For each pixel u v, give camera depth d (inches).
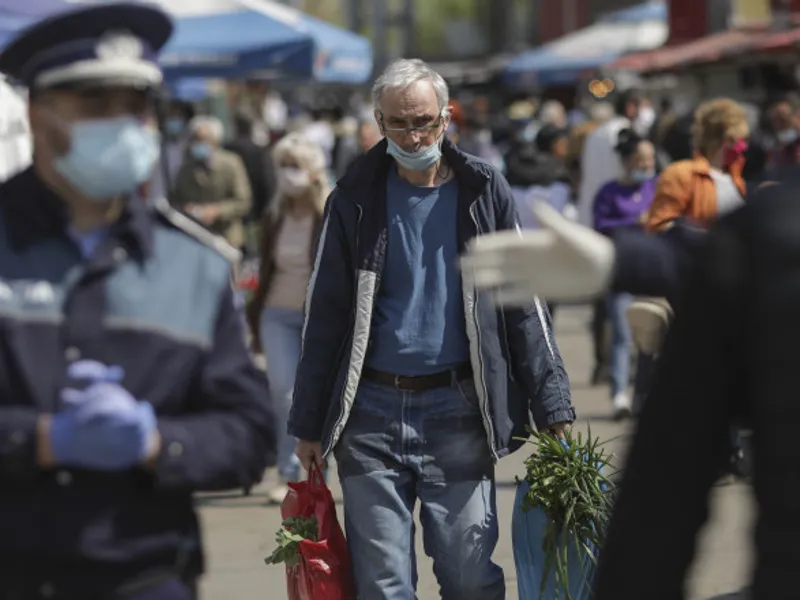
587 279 319.9
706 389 304.0
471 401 587.8
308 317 596.7
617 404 1263.5
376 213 587.2
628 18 4397.1
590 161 1457.9
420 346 581.9
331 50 1887.3
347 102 4852.4
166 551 381.4
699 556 315.9
